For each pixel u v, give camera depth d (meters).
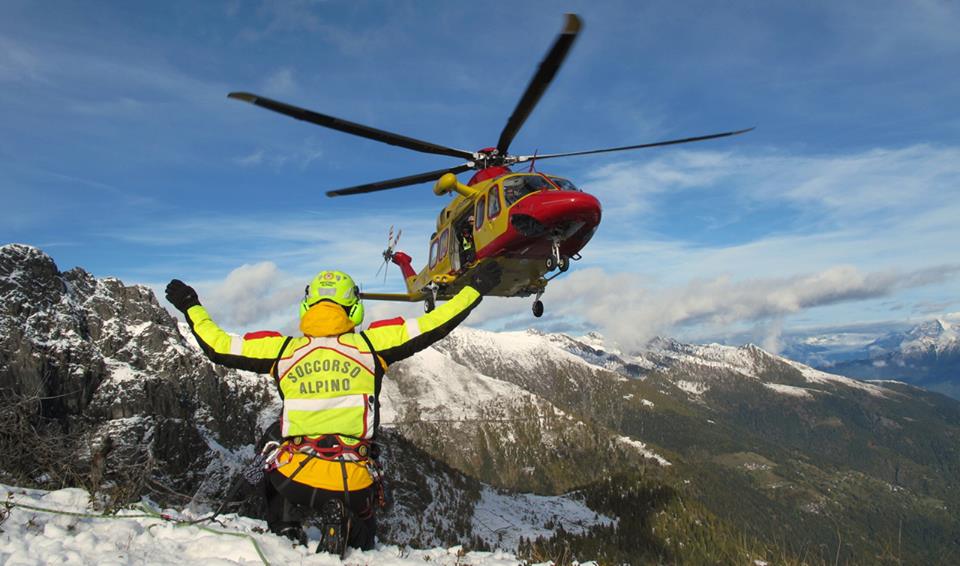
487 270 5.74
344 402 5.27
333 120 13.53
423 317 5.54
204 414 147.00
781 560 11.60
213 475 116.75
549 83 12.59
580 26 10.72
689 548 157.25
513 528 172.62
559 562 8.42
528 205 15.18
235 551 5.52
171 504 7.12
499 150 17.23
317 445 5.19
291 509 6.12
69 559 5.03
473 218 17.45
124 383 132.50
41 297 141.50
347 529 5.42
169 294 5.65
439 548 7.41
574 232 15.62
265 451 5.50
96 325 149.88
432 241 20.09
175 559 5.37
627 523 179.00
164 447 115.69
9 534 5.45
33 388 8.05
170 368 151.25
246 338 5.50
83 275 162.88
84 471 7.25
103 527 5.97
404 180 17.70
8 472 7.31
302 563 5.30
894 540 11.69
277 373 5.41
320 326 5.44
